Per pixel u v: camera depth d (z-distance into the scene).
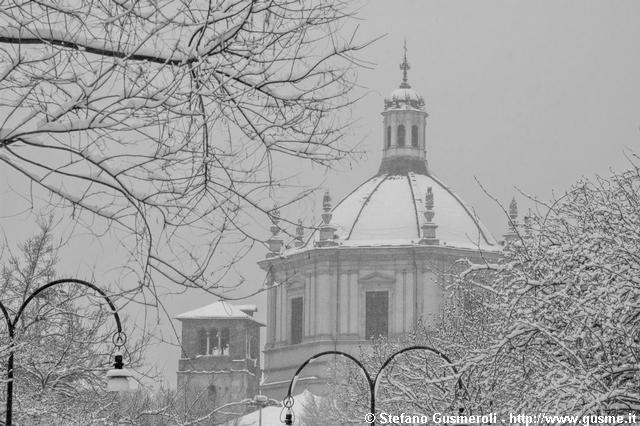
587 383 49.59
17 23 33.12
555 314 54.09
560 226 58.09
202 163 35.44
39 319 70.38
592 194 58.03
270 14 35.16
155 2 33.75
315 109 35.84
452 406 64.06
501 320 59.97
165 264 35.97
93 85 33.66
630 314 52.47
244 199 36.03
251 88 35.22
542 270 56.09
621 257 52.84
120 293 35.88
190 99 34.47
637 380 52.03
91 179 34.62
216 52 35.00
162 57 33.97
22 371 71.12
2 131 33.62
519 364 57.50
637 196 56.84
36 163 34.31
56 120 33.72
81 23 33.50
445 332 98.62
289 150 35.97
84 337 77.69
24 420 70.12
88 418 73.81
